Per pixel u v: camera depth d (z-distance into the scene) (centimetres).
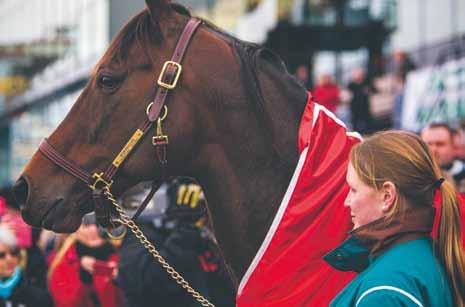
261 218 453
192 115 455
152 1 453
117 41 462
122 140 455
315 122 451
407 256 338
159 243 668
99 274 770
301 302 430
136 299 670
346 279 428
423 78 1473
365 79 1722
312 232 434
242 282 447
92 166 457
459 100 1352
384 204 347
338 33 1911
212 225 475
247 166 456
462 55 1475
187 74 454
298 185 441
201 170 464
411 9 1756
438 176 351
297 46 1959
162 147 452
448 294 341
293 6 1928
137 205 634
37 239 788
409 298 325
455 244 348
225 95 455
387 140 353
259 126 456
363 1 1912
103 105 456
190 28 462
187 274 666
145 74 456
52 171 460
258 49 466
